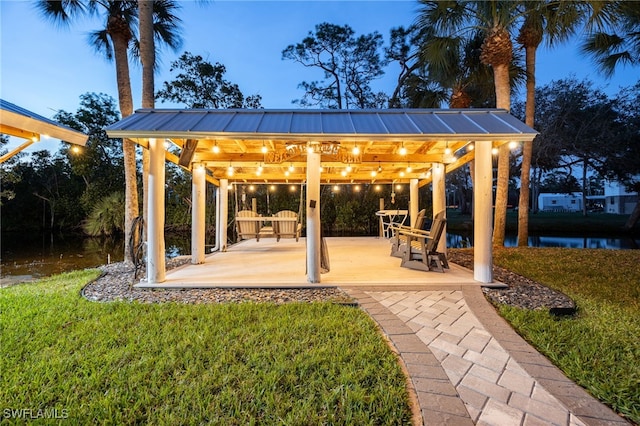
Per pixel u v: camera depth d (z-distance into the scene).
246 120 4.11
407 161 5.80
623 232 16.03
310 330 2.64
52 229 18.86
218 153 5.59
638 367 2.12
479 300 3.46
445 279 4.21
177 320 2.87
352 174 8.12
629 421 1.64
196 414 1.64
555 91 15.70
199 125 3.79
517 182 30.91
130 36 7.12
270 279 4.26
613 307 3.38
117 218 15.57
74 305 3.37
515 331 2.73
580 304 3.48
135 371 2.01
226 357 2.19
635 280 4.71
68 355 2.23
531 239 14.19
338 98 17.08
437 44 7.25
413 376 1.98
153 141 4.04
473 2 6.79
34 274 6.82
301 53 16.52
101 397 1.77
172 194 17.48
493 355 2.30
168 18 7.88
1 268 7.59
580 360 2.22
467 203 27.27
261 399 1.75
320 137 3.60
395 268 5.07
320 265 4.35
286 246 8.62
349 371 2.01
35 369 2.03
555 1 6.74
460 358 2.26
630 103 15.21
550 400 1.79
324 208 15.81
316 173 4.11
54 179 19.69
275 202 15.38
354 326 2.73
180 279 4.28
